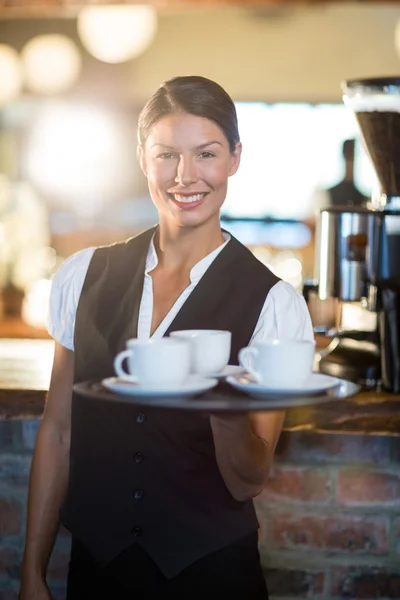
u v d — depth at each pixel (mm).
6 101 5465
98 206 6406
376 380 1724
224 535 1302
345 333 1823
